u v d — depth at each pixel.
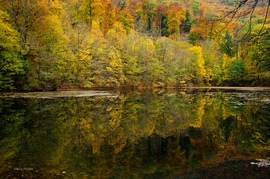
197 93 51.81
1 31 33.75
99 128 18.84
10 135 15.93
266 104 32.12
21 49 37.59
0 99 30.97
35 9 40.44
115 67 58.19
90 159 12.02
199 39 96.69
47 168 10.48
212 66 82.56
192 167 11.25
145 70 67.44
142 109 28.61
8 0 39.44
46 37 42.44
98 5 74.12
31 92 39.72
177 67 73.44
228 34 47.78
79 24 58.19
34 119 20.92
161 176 10.16
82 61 49.81
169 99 39.69
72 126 19.09
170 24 114.12
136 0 119.12
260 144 14.86
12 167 10.41
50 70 41.91
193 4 137.25
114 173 10.35
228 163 11.62
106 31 75.31
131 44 67.00
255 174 10.15
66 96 37.91
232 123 20.97
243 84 73.69
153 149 14.09
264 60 54.25
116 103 33.31
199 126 20.05
